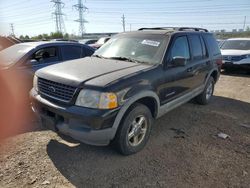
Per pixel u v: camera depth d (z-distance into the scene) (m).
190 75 4.63
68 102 2.99
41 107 3.30
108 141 3.06
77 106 2.93
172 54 4.01
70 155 3.37
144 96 3.35
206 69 5.44
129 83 3.13
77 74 3.20
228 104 6.09
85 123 2.87
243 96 6.93
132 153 3.44
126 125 3.19
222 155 3.51
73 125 2.95
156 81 3.58
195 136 4.12
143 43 4.20
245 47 10.85
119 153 3.42
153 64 3.74
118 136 3.19
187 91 4.68
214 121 4.85
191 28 5.39
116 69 3.43
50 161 3.21
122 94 3.02
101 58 4.23
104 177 2.93
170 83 3.95
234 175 3.05
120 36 4.68
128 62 3.85
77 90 2.94
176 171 3.09
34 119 4.55
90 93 2.88
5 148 3.50
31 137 3.84
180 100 4.45
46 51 5.50
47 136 3.89
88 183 2.81
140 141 3.53
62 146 3.60
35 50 5.26
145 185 2.81
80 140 2.99
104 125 2.89
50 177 2.89
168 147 3.70
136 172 3.04
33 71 5.07
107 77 3.10
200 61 5.07
